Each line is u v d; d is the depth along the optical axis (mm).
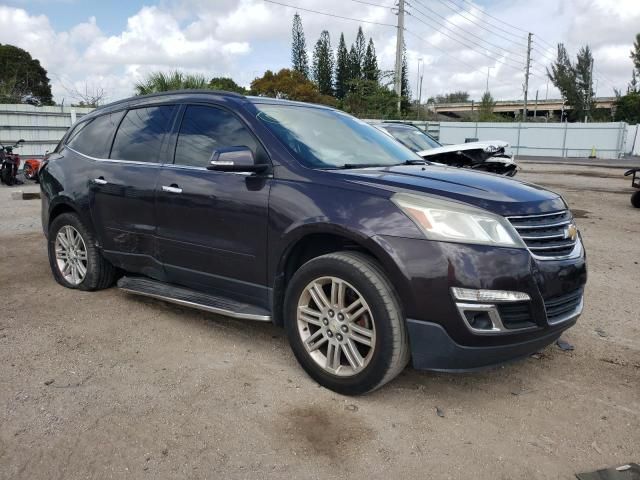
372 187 3205
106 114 5051
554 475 2570
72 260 5172
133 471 2521
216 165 3457
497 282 2869
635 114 60625
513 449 2770
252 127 3809
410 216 3000
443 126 39312
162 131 4402
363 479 2512
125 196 4457
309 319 3381
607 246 7480
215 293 4055
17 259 6348
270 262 3541
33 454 2627
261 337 4121
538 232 3119
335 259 3170
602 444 2826
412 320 2971
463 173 3748
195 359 3711
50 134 16922
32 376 3412
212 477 2494
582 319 4637
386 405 3160
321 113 4449
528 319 3014
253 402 3148
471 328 2887
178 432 2830
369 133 4547
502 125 38812
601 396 3330
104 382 3352
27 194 11523
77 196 4895
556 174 20578
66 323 4332
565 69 79938
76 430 2828
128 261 4586
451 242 2906
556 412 3137
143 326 4293
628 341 4176
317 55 68938
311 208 3297
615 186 15688
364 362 3115
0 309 4625
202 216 3891
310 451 2701
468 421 3020
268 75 55406
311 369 3361
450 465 2629
